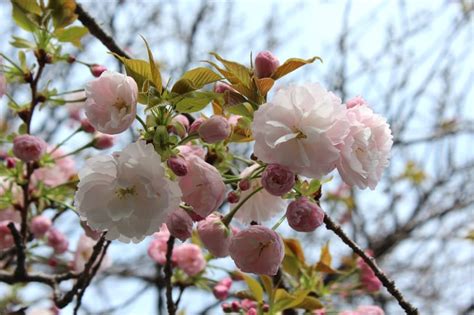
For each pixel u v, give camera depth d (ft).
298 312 2.61
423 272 6.01
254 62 2.11
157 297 4.20
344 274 2.74
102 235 2.46
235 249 2.04
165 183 1.92
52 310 3.00
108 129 1.95
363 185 1.97
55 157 2.72
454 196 5.98
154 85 2.00
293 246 2.68
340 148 1.96
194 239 2.79
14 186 2.68
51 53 2.50
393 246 5.60
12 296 3.43
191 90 2.00
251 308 2.47
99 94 1.97
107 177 1.94
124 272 4.96
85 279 2.51
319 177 1.93
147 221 1.93
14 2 2.47
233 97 2.06
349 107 2.09
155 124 1.99
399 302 2.29
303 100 1.94
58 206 2.72
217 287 2.69
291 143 1.93
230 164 2.15
